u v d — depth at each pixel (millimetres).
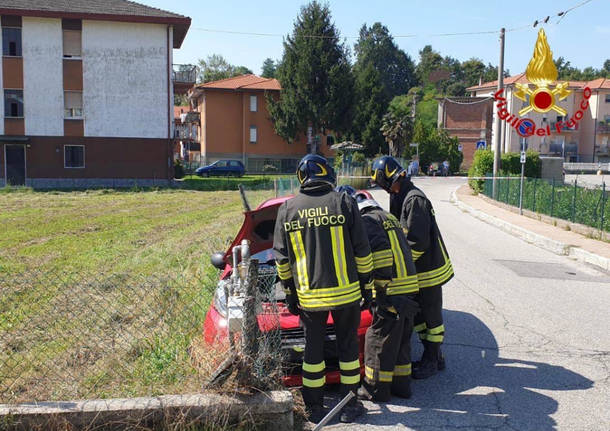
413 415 4305
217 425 3848
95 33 32562
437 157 53594
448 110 62562
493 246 12586
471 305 7430
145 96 33438
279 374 4242
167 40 33406
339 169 29641
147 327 5840
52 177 32656
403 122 52781
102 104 32969
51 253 11273
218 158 53188
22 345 5598
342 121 49594
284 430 3920
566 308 7320
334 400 4527
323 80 48469
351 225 4059
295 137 51406
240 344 3977
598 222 13516
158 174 33938
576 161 62469
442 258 4988
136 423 3822
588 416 4277
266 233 5910
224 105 52938
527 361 5422
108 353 5211
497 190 22094
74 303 6801
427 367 5020
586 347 5816
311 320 4074
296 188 19172
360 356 4719
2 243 12586
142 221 16969
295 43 49000
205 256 10125
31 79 31969
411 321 4543
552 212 16281
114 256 10789
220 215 18609
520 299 7773
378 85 53938
